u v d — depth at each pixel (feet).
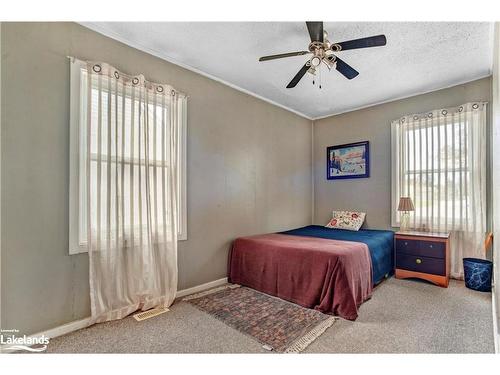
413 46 8.09
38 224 6.23
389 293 9.05
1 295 5.76
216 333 6.51
